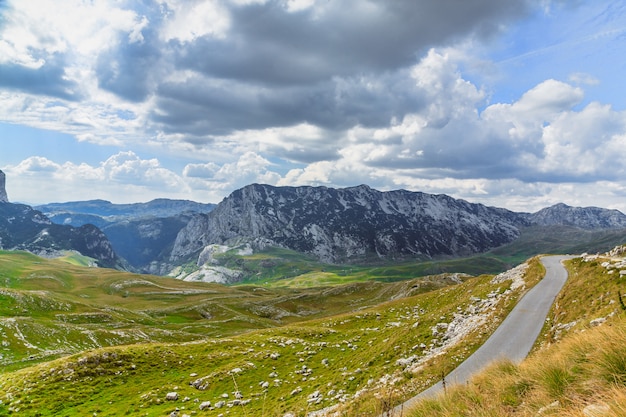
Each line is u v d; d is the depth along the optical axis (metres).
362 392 33.41
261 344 68.69
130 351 62.75
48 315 121.88
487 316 43.34
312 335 76.38
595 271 39.81
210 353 65.19
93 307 141.75
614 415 6.35
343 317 97.44
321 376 48.09
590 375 9.84
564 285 51.62
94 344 96.44
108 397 49.31
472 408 10.71
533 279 58.91
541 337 32.59
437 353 36.28
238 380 51.62
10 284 191.88
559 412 8.17
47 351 85.56
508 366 15.09
